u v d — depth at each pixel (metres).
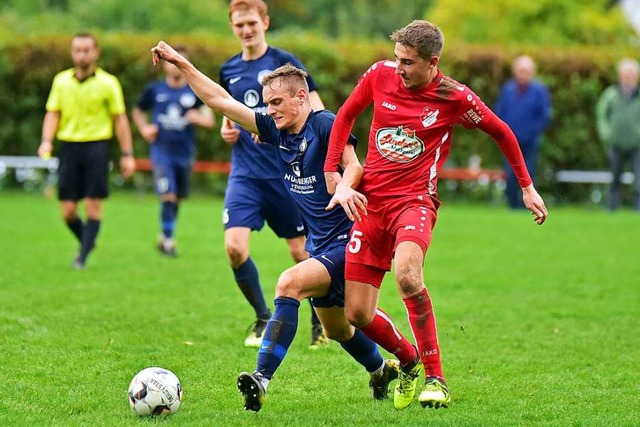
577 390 16.42
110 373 17.09
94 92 28.92
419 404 15.38
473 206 53.16
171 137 33.84
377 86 15.21
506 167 49.91
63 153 29.17
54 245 34.09
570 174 54.16
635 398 15.91
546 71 54.03
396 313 23.11
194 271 29.08
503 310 23.67
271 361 14.19
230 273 28.83
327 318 15.30
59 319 21.64
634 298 25.42
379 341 15.10
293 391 16.22
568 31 71.94
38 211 44.53
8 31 62.75
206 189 53.66
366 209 14.98
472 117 15.04
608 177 53.84
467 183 54.16
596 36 71.62
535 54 54.16
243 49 21.14
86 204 29.31
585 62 54.03
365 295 14.86
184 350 19.09
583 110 54.31
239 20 20.81
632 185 54.66
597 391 16.38
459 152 53.75
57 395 15.54
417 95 14.98
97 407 14.89
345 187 14.62
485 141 53.66
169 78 34.22
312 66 52.75
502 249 34.47
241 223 20.17
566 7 72.50
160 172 33.16
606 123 49.31
